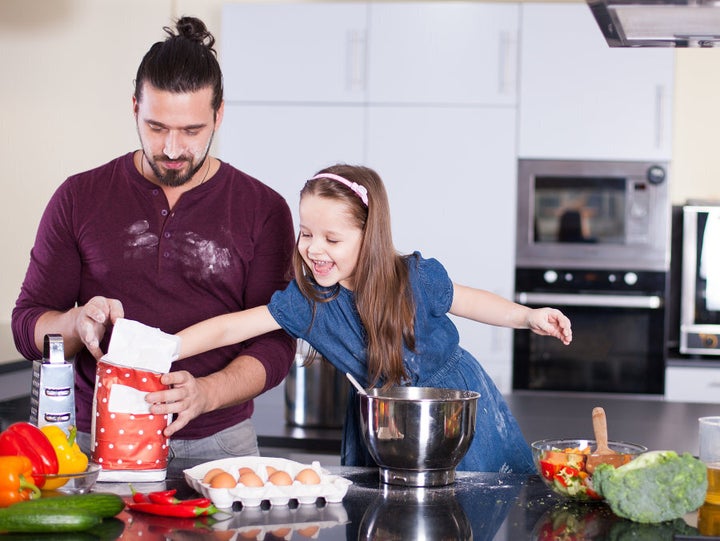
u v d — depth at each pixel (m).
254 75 4.13
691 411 2.88
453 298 2.02
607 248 4.06
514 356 4.07
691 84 4.49
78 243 2.03
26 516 1.30
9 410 2.61
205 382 1.78
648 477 1.40
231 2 4.13
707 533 1.37
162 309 2.03
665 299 4.04
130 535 1.33
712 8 1.68
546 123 4.05
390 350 1.86
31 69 4.61
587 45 4.02
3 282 4.62
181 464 1.80
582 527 1.40
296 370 2.64
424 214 4.11
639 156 4.03
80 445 2.05
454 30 4.06
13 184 4.63
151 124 1.87
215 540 1.31
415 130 4.09
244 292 2.09
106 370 1.63
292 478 1.60
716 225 3.94
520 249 4.09
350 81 4.10
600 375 4.06
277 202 2.11
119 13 4.60
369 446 1.63
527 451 2.09
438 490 1.60
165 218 2.02
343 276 1.86
